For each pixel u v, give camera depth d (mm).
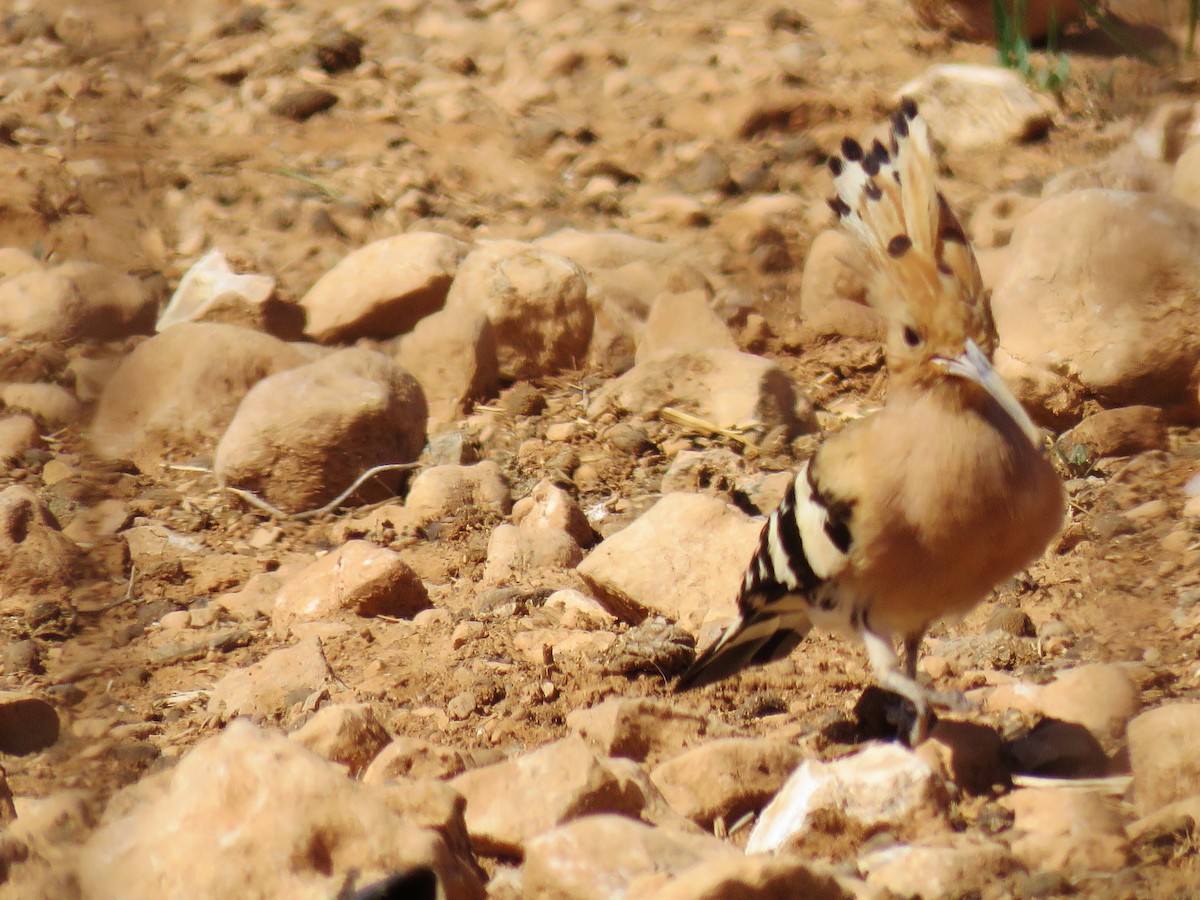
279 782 6125
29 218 16766
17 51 21594
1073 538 10555
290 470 12180
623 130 18797
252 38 21047
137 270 15445
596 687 9000
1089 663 8820
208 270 15039
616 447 12984
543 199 17516
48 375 14047
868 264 7734
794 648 9016
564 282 14539
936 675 8844
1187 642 8914
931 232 7305
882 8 21281
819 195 17438
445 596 10742
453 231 16797
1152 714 7121
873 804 6781
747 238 16406
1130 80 18406
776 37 20562
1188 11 19906
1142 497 11125
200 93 19703
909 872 6375
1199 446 11977
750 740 7500
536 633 9852
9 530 10883
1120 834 6688
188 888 5949
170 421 13016
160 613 10516
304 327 14867
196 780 6191
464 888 6266
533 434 13344
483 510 11867
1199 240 12508
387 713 8797
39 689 9266
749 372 13258
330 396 12305
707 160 17828
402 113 19391
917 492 7227
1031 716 8094
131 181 14477
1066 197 13133
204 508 12266
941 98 18234
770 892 5734
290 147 18484
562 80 20000
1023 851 6566
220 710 9039
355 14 21859
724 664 8609
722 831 7297
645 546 10102
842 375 14305
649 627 9352
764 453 12766
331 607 10383
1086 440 12109
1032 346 12797
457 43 21094
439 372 13773
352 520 12031
